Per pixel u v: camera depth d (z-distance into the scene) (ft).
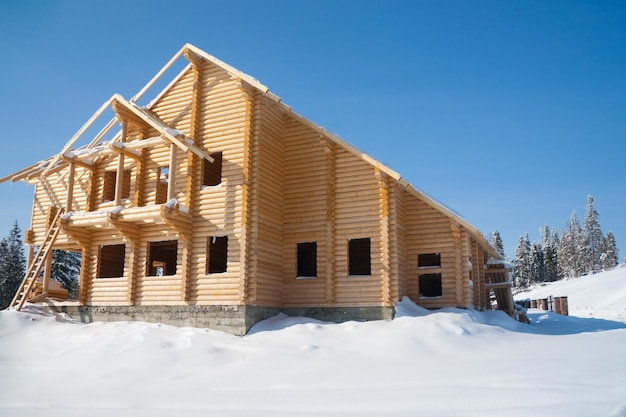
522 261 331.98
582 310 147.64
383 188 63.05
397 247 62.64
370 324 56.18
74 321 66.95
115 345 50.78
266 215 63.72
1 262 162.91
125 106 67.10
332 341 50.24
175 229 61.52
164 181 75.20
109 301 66.49
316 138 67.62
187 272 61.87
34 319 61.93
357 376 35.37
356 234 63.98
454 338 48.67
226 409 26.14
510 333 55.26
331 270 63.67
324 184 66.13
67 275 152.15
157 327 59.47
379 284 61.62
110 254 76.48
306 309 64.18
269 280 63.00
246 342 52.49
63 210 70.74
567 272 321.52
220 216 62.08
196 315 60.39
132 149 68.28
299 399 28.04
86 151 68.49
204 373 40.06
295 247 66.33
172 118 69.72
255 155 62.54
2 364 44.62
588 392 25.45
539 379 29.63
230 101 65.67
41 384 36.78
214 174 75.97
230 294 59.16
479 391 27.20
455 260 65.05
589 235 336.49
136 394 32.17
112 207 70.23
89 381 37.63
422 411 23.71
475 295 70.38
